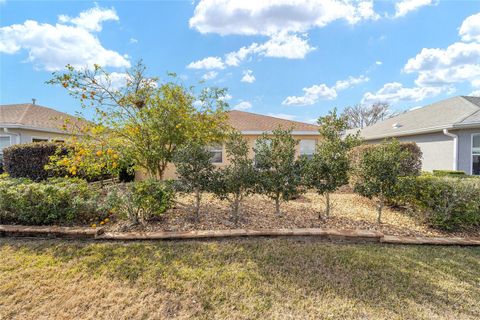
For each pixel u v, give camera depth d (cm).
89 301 282
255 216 539
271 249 394
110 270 337
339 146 520
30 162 862
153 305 277
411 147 809
